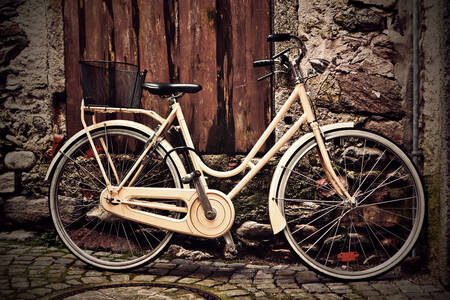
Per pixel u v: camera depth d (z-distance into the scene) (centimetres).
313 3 299
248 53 309
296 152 265
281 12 300
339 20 297
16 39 331
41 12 327
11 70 333
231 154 315
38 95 332
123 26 321
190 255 303
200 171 256
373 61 297
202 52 314
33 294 226
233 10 309
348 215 299
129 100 264
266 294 235
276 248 304
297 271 278
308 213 300
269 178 307
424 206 260
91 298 223
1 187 334
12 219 334
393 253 298
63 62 329
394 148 263
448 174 251
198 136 318
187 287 243
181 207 263
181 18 315
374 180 289
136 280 254
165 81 319
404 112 296
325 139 263
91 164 327
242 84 312
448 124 252
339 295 236
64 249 308
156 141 272
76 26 326
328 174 263
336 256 299
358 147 301
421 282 257
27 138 335
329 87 300
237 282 255
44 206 331
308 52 300
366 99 298
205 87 316
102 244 316
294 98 266
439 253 257
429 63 268
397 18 293
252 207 308
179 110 272
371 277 257
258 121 310
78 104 330
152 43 319
